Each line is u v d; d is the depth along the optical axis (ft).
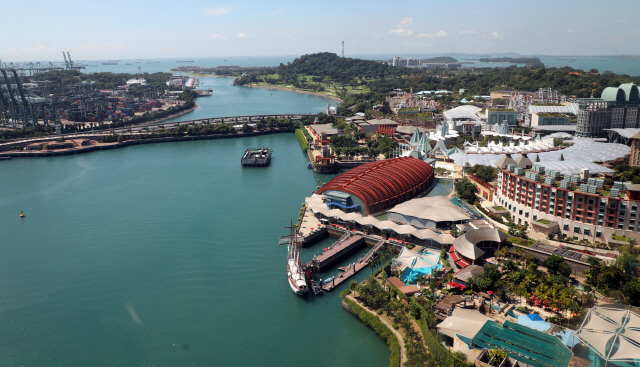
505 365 499.92
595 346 497.87
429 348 564.30
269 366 590.55
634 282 637.30
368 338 642.63
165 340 645.92
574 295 648.79
